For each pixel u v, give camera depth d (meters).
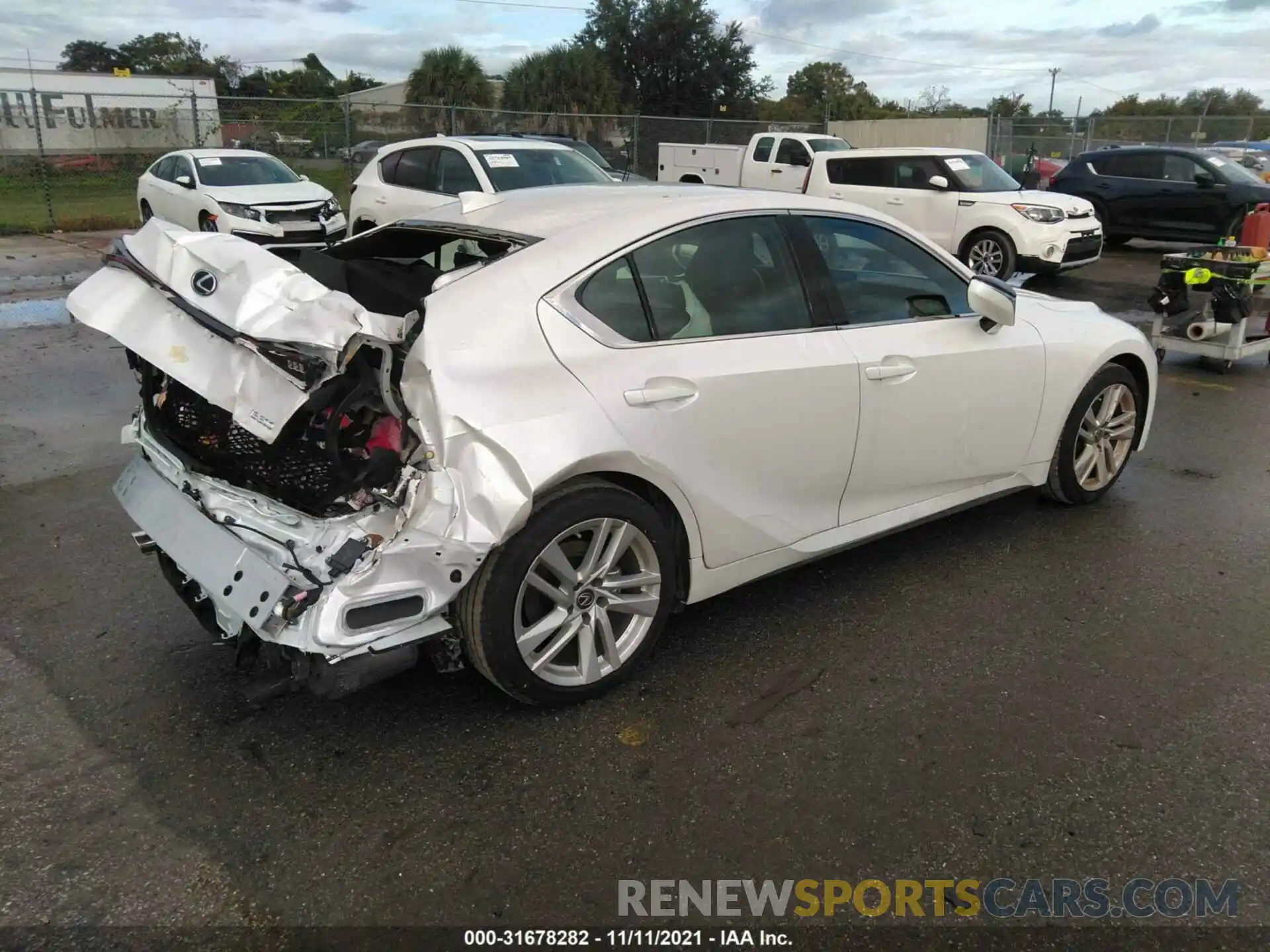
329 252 4.07
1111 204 15.82
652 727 3.06
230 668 3.37
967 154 13.02
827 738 3.03
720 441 3.22
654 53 49.69
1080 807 2.72
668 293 3.24
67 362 7.75
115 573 4.09
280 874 2.44
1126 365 4.90
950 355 3.89
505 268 3.00
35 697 3.18
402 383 2.74
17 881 2.39
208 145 20.42
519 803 2.71
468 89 32.44
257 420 2.50
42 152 16.69
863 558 4.36
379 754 2.91
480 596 2.81
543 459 2.75
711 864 2.50
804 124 28.14
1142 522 4.77
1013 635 3.67
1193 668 3.45
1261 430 6.44
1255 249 7.92
